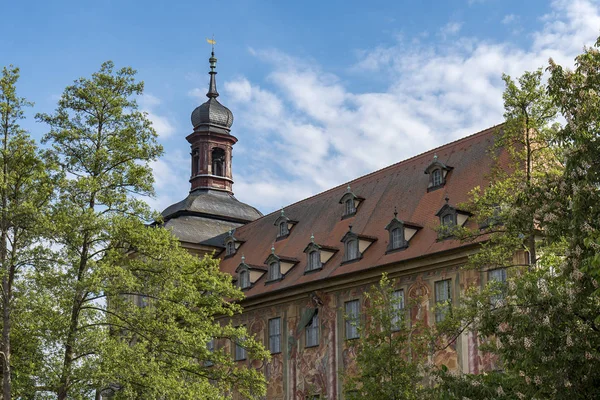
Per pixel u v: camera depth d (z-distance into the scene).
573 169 23.20
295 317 56.66
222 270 69.50
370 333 37.47
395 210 51.72
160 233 38.41
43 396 35.72
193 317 39.84
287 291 56.91
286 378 56.53
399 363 36.31
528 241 35.53
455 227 36.59
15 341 36.16
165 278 38.56
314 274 55.78
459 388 24.94
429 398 30.23
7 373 34.47
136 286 37.16
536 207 25.25
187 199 78.44
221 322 63.88
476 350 43.53
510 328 22.84
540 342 21.80
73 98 38.72
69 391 35.03
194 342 38.50
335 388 52.31
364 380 36.56
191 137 81.81
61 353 35.69
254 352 42.56
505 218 30.19
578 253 22.58
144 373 36.34
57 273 36.06
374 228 54.72
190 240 72.56
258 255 66.38
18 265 36.12
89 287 35.22
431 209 51.19
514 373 24.67
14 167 36.97
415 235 50.12
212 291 43.50
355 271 51.31
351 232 53.47
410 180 55.94
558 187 24.64
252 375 41.53
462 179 50.94
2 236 36.12
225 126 82.44
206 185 80.12
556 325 22.14
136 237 37.34
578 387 21.83
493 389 24.78
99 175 37.75
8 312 35.22
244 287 61.84
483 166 50.12
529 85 35.94
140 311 38.31
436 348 37.94
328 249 56.03
